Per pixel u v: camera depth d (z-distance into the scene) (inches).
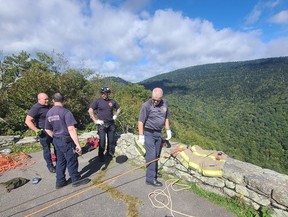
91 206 130.4
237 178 126.6
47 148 176.2
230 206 126.4
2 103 366.0
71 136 139.3
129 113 598.2
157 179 160.7
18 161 204.7
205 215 120.4
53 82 400.8
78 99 443.8
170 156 165.2
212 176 138.3
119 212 124.3
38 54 845.2
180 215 120.9
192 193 142.0
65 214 123.6
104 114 189.8
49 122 143.0
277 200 109.8
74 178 150.5
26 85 367.6
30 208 130.2
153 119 144.9
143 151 180.9
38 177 171.3
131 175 168.6
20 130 347.9
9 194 146.1
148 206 129.0
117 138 222.4
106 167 185.3
